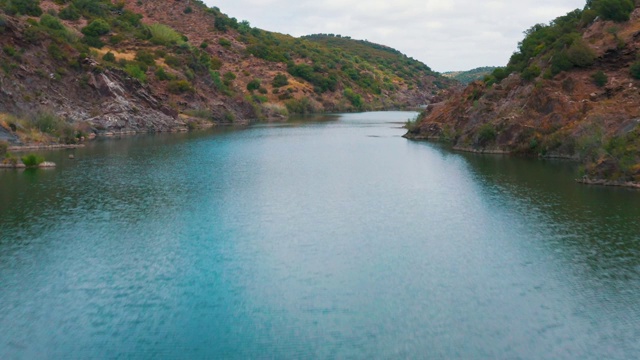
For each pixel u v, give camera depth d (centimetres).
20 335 2675
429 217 4678
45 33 11556
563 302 2972
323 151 9431
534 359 2448
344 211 4931
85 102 11719
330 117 19950
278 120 18125
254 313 2912
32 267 3494
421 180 6400
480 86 11338
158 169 7156
